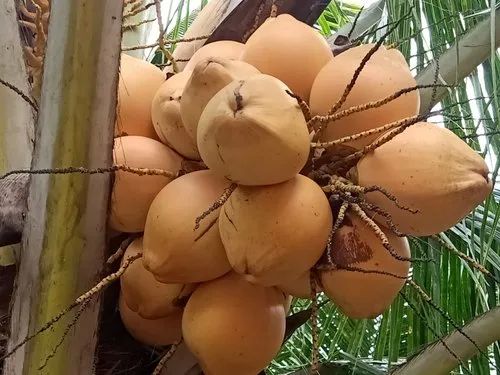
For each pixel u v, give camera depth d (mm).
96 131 1086
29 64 1394
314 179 1059
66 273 1099
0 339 1227
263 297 1088
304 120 940
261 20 1440
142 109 1209
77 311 1086
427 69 1538
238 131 871
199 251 1036
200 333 1064
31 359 1089
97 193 1098
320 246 972
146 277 1140
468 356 1378
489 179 1016
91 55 1075
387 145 1003
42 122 1097
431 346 1416
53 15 1089
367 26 1795
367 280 1018
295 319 1323
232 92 896
